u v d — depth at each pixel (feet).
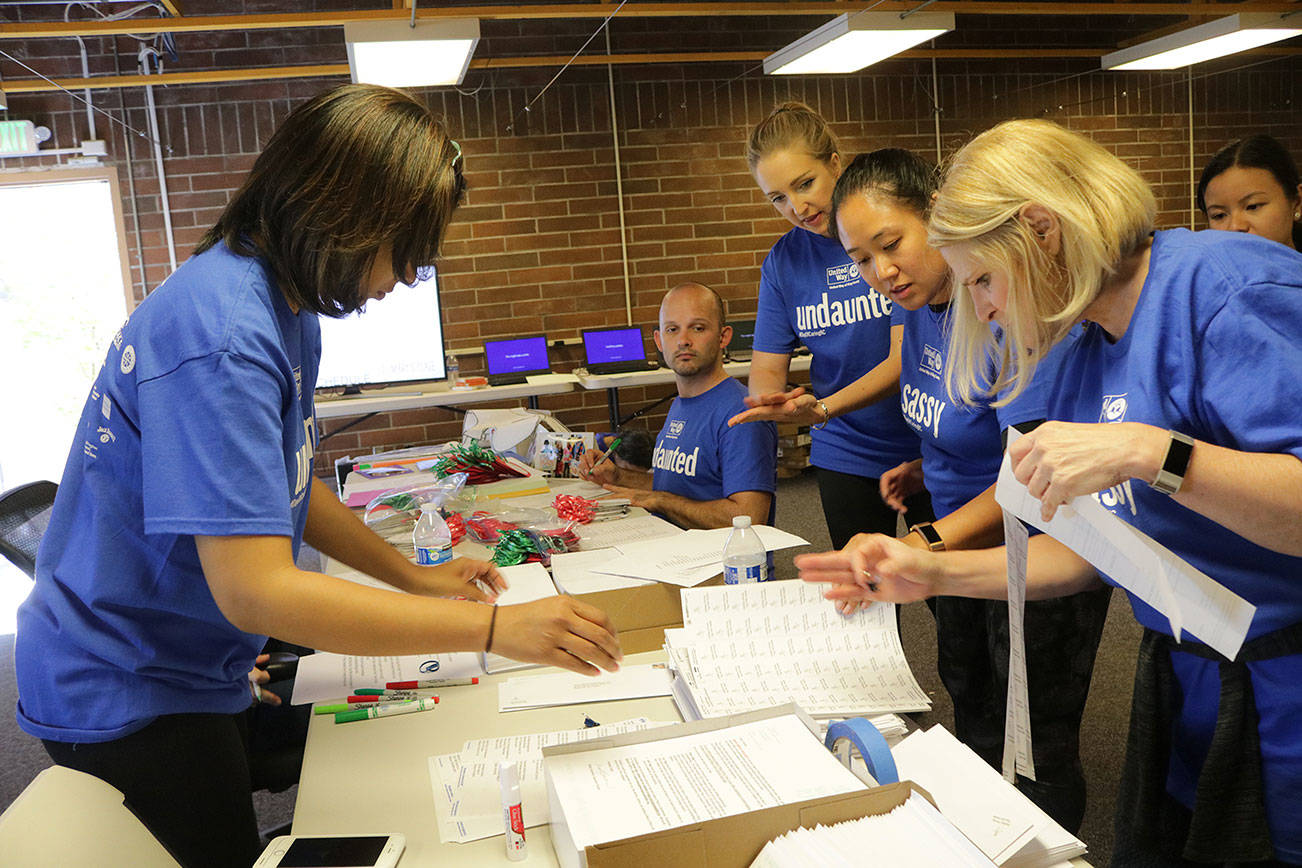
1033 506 3.44
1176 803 3.89
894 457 8.11
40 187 18.80
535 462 10.76
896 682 4.28
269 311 3.57
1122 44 21.66
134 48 18.52
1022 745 3.44
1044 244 3.47
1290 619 3.45
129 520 3.69
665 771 3.31
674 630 4.63
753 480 7.83
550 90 20.18
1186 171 23.06
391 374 18.42
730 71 20.76
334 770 4.09
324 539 4.92
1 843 3.01
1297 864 3.50
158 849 3.60
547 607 3.65
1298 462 3.09
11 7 17.76
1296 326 3.18
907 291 5.63
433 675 5.07
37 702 3.90
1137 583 3.09
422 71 14.37
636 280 21.02
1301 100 23.40
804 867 2.56
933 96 21.61
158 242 19.11
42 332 19.31
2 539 6.77
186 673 3.93
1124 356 3.68
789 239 8.39
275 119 19.24
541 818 3.59
